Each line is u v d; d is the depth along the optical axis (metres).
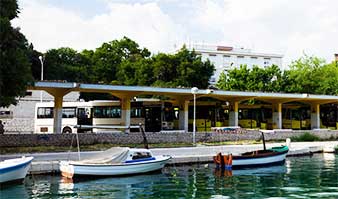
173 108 43.06
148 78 60.09
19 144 30.09
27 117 60.34
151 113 41.62
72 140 32.00
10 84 24.33
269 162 26.78
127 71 65.00
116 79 68.50
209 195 16.98
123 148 22.25
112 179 20.69
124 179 20.75
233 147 33.69
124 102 38.38
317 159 31.22
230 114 45.75
